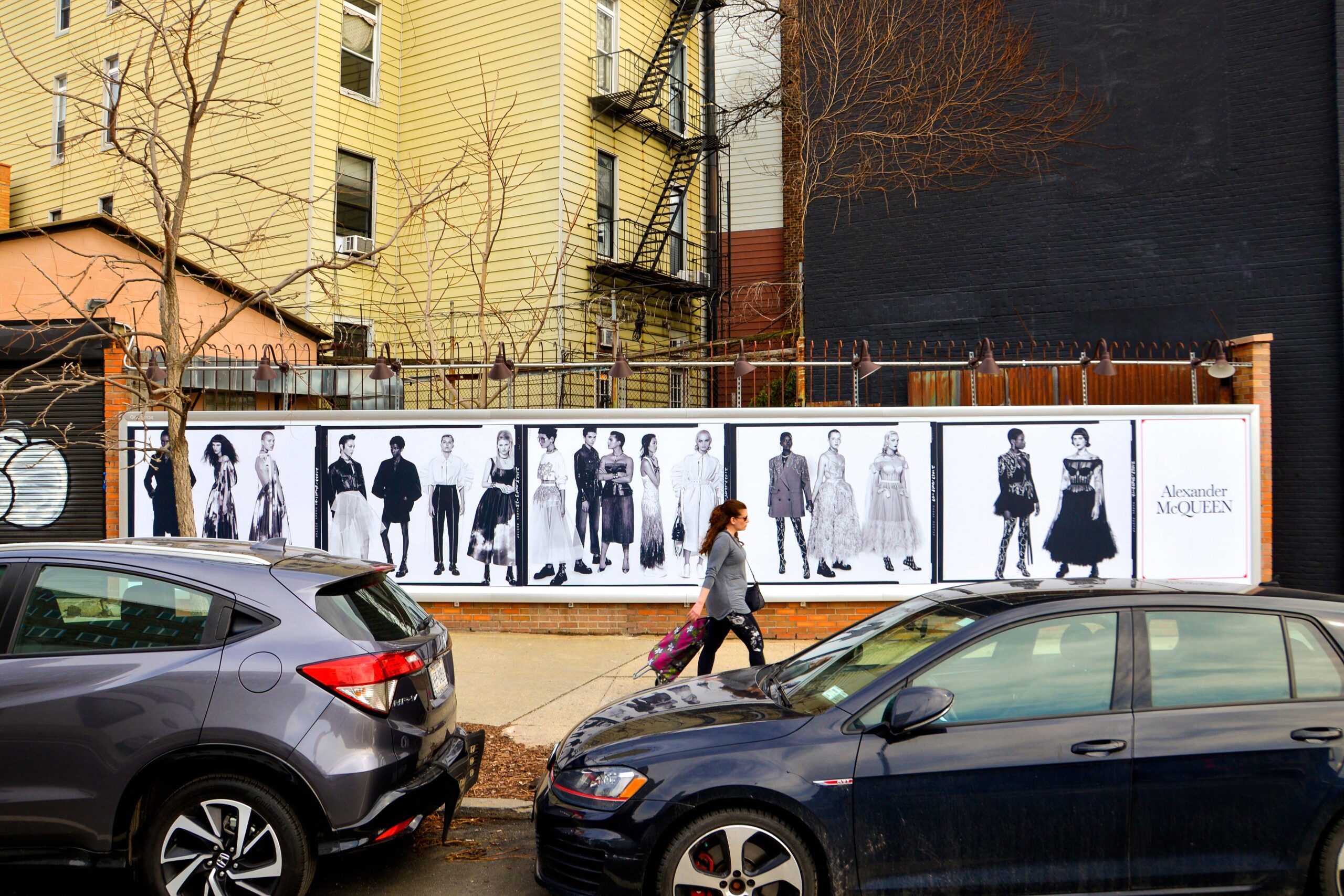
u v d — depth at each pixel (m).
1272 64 11.11
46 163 18.84
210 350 12.39
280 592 4.23
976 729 3.86
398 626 4.61
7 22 19.48
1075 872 3.77
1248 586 4.41
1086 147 11.90
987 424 9.84
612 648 9.46
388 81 17.14
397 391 12.80
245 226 15.98
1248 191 11.16
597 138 16.83
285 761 3.91
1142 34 11.73
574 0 16.25
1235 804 3.77
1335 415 10.65
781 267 19.48
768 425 9.93
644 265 17.80
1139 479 9.77
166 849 3.96
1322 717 3.86
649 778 3.87
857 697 4.03
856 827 3.77
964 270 12.36
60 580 4.26
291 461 10.34
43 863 3.93
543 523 10.06
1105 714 3.88
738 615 7.04
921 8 12.70
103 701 3.96
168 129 17.09
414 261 16.83
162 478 10.54
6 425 10.98
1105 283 11.74
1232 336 11.15
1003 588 4.63
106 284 11.93
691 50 19.75
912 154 12.62
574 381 15.43
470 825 5.40
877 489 9.88
